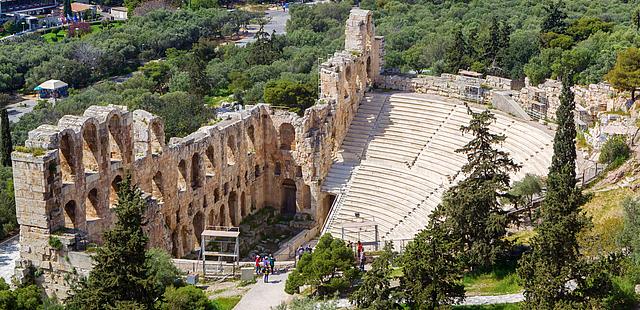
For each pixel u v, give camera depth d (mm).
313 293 75375
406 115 116312
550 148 98750
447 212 73812
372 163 111062
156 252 75375
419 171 107438
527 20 172125
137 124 87500
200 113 140625
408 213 101188
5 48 196375
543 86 113938
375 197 106250
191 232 97625
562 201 61844
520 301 66875
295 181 111562
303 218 111312
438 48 156125
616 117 96250
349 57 116250
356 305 67438
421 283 64062
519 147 103000
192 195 97062
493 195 73438
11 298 66500
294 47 187625
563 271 60156
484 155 75250
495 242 73125
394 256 73500
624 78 97938
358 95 119750
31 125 142250
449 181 102312
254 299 75688
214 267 84312
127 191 64812
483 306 66750
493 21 147250
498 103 113688
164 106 139375
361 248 85375
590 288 61094
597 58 125375
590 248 71562
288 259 97688
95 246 76250
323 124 109438
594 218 78062
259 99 150375
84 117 79750
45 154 73312
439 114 114875
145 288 63344
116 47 197500
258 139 111625
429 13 199875
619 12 172500
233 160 106500
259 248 103562
